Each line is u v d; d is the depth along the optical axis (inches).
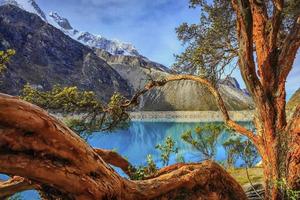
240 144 796.6
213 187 230.1
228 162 836.0
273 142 303.6
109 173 149.0
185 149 1199.6
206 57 453.1
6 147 116.6
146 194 179.5
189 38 491.2
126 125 455.5
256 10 320.8
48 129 123.9
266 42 314.8
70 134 133.0
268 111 310.3
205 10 469.1
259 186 458.6
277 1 302.2
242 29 294.2
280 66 312.0
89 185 135.3
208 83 379.6
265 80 312.2
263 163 315.6
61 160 128.3
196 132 871.1
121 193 159.8
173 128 3257.9
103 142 2081.7
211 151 878.4
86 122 415.8
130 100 436.5
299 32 310.0
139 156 1531.7
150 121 4660.4
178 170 213.5
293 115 297.4
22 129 118.3
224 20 458.6
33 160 121.9
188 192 207.8
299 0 371.9
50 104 395.2
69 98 399.9
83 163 134.6
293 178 280.7
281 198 286.4
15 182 202.4
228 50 450.0
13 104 116.8
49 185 132.6
